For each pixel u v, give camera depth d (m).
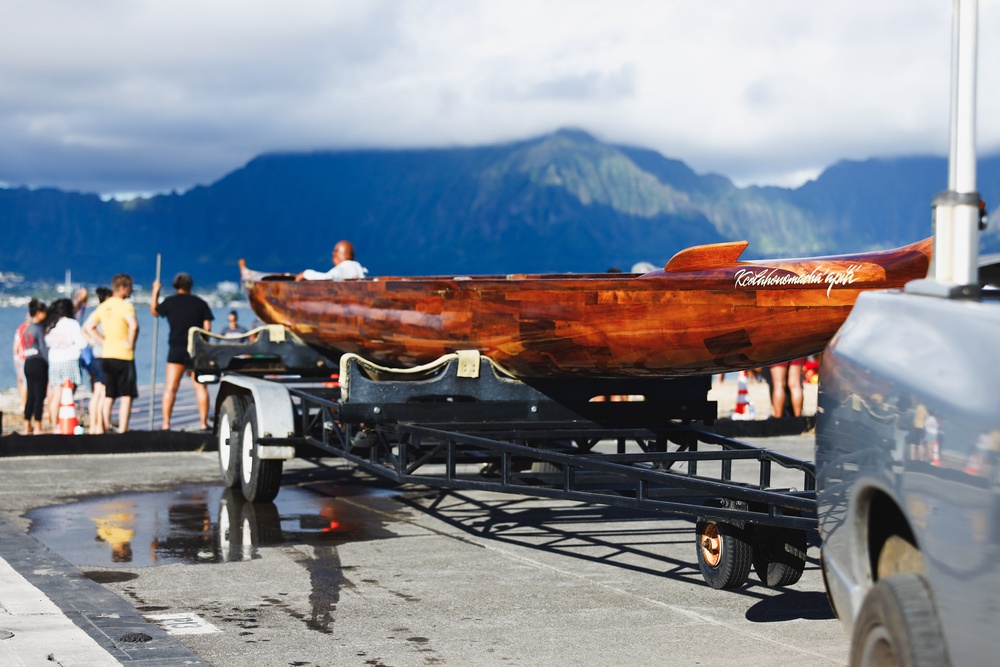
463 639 5.66
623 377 8.35
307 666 5.18
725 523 6.56
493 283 8.34
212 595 6.55
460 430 8.17
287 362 11.86
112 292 14.64
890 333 3.49
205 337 15.04
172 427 17.00
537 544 8.18
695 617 6.12
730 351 7.43
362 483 11.16
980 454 2.86
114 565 7.35
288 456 9.52
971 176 3.53
